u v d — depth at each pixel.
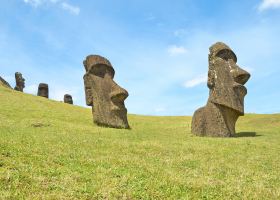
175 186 12.20
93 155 16.41
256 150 21.98
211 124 29.45
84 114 40.44
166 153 19.16
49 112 37.12
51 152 15.70
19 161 13.23
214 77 30.22
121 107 32.69
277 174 15.81
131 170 13.89
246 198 11.69
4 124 25.38
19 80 66.19
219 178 14.41
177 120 45.97
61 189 10.82
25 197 9.84
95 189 10.98
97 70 33.25
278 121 41.62
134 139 23.92
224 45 31.02
